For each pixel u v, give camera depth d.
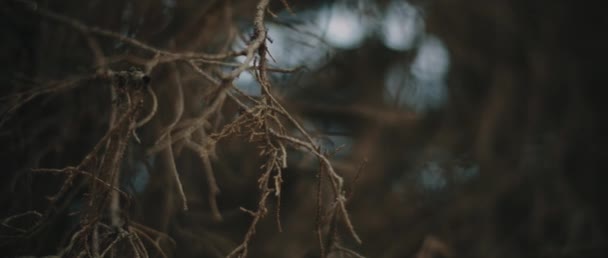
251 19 2.22
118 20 2.06
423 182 2.93
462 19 2.99
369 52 2.93
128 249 1.48
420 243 2.73
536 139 2.98
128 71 1.40
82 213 1.38
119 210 1.44
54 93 1.77
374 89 2.93
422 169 2.93
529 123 2.99
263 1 1.34
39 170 1.34
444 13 2.97
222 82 1.27
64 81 1.66
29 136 1.87
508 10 3.00
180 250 2.08
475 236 2.83
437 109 3.14
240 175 2.41
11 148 1.83
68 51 2.02
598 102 3.05
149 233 1.88
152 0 2.04
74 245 1.41
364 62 2.92
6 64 1.97
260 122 1.29
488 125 2.96
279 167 1.29
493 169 2.94
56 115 1.92
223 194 2.47
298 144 1.35
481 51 3.04
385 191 2.85
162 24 2.05
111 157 1.35
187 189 2.15
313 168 2.47
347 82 2.92
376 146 2.87
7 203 1.79
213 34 1.98
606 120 3.03
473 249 2.80
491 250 2.79
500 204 2.91
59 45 2.02
